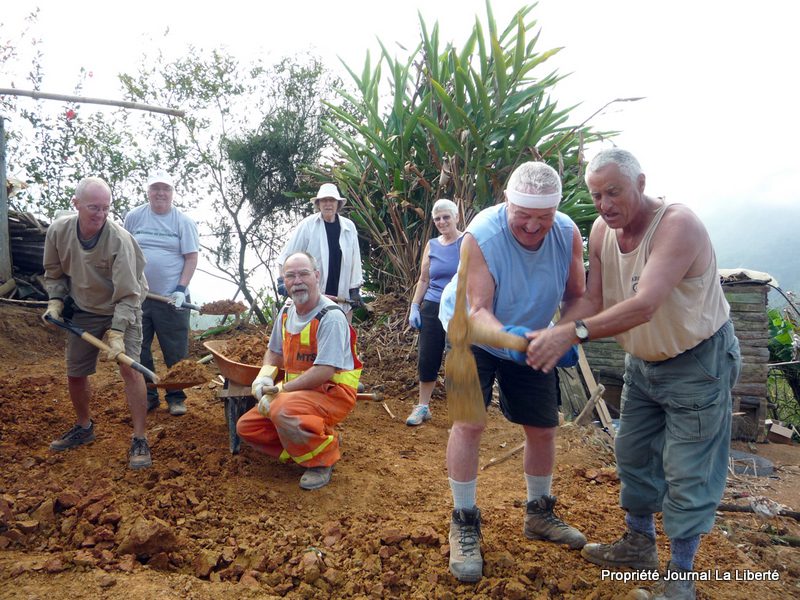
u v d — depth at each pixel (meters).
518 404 3.11
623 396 3.06
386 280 8.42
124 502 3.39
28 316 7.38
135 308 3.94
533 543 3.21
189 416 4.98
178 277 5.11
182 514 3.38
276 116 10.09
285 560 3.00
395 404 6.15
